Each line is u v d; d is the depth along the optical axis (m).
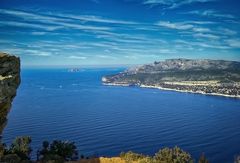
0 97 38.06
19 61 42.00
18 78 41.59
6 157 56.06
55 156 62.25
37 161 60.81
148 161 58.03
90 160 58.88
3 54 39.88
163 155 63.91
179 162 62.47
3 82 38.44
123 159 59.88
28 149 68.25
